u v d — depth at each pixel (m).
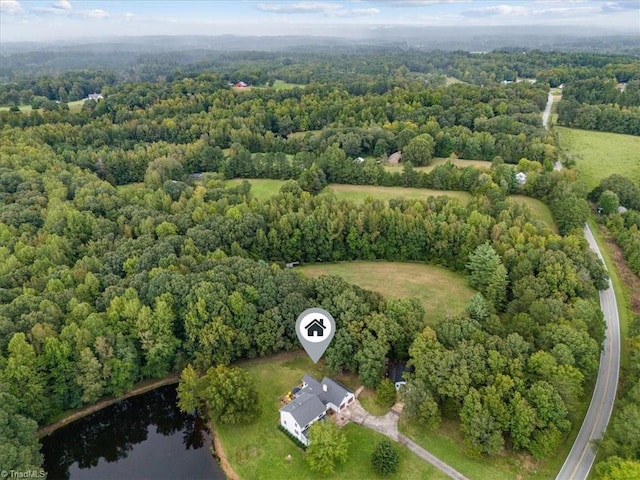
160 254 82.75
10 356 60.06
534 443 53.22
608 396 63.66
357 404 64.56
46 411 62.09
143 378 71.56
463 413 56.00
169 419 69.50
